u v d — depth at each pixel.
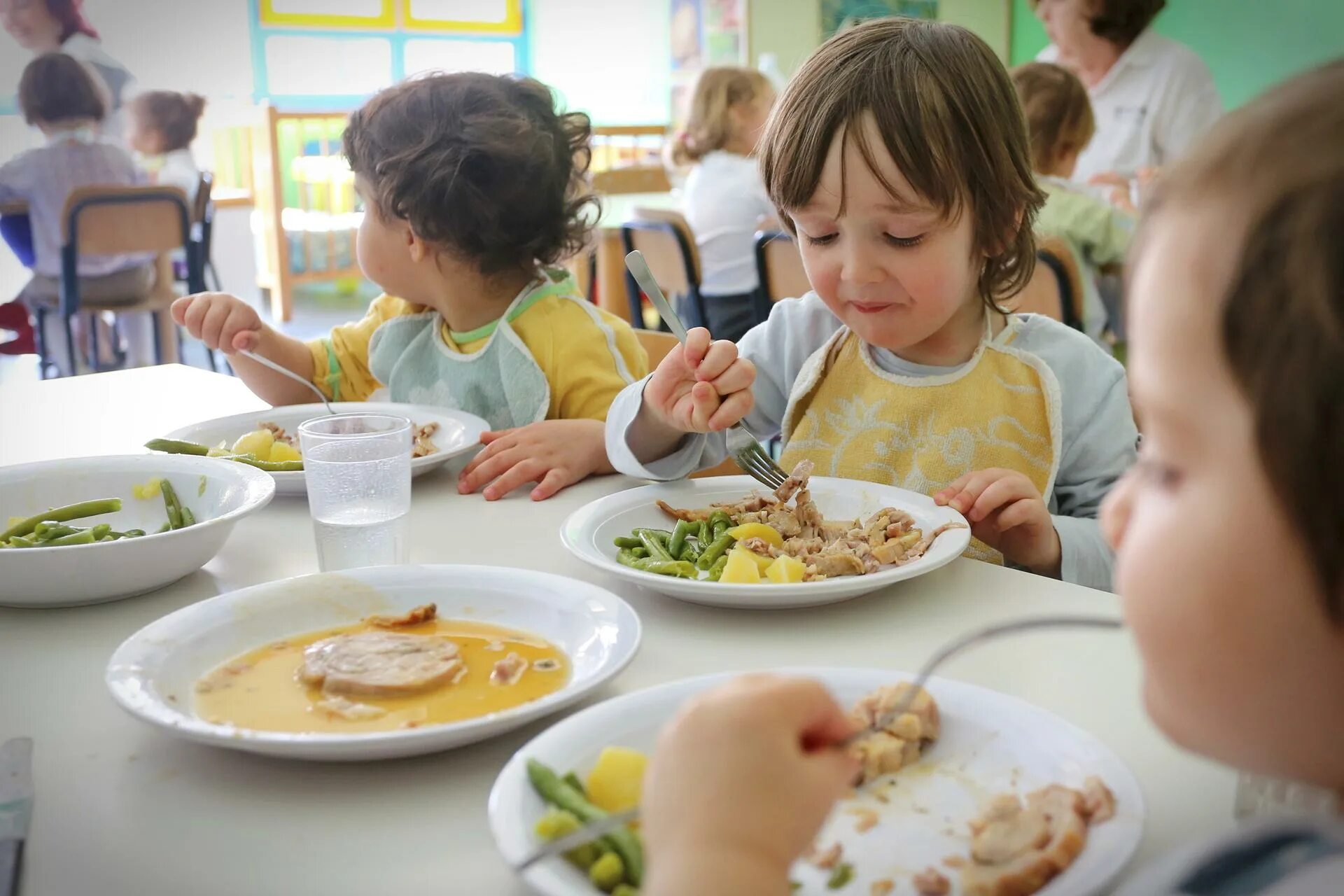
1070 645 0.87
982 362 1.40
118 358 4.97
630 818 0.51
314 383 1.82
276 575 1.06
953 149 1.21
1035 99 3.45
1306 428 0.37
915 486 1.39
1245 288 0.38
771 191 1.31
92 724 0.77
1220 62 5.45
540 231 1.73
